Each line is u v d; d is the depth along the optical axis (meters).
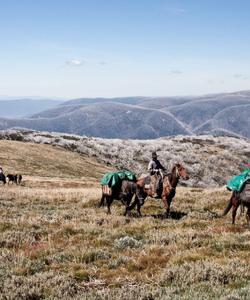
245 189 16.31
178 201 24.70
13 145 110.94
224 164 155.88
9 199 27.34
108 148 152.62
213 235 14.25
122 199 19.44
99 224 17.34
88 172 104.50
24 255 11.77
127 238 13.30
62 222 17.31
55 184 63.50
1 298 8.37
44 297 8.58
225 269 9.56
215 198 25.45
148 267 10.51
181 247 12.52
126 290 8.59
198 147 169.25
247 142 185.12
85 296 8.26
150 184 18.83
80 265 10.74
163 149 161.50
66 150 131.00
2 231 15.56
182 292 8.43
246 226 16.16
